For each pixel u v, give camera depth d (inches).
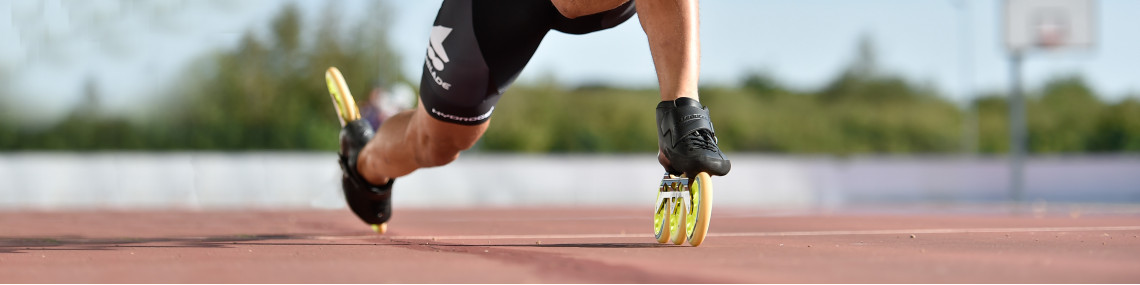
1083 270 56.0
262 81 1006.4
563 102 1233.4
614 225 161.3
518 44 93.4
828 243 86.0
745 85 1428.4
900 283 50.6
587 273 56.0
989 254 69.2
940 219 180.9
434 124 101.2
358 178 118.1
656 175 563.2
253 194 485.7
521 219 207.5
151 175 474.3
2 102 774.5
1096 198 568.1
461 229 140.4
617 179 556.4
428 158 108.3
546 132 1186.0
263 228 151.4
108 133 805.2
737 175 557.9
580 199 548.7
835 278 52.8
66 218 228.7
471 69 93.4
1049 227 130.6
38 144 791.1
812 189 566.3
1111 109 1291.8
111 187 470.6
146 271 59.9
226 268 61.6
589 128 1183.6
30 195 462.3
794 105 1390.3
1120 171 568.4
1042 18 623.2
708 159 79.7
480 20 90.4
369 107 372.2
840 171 569.0
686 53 83.1
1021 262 61.5
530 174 539.8
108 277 56.4
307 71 1043.3
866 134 1391.5
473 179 526.9
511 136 1168.8
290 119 1022.4
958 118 1406.3
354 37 1053.2
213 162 482.6
